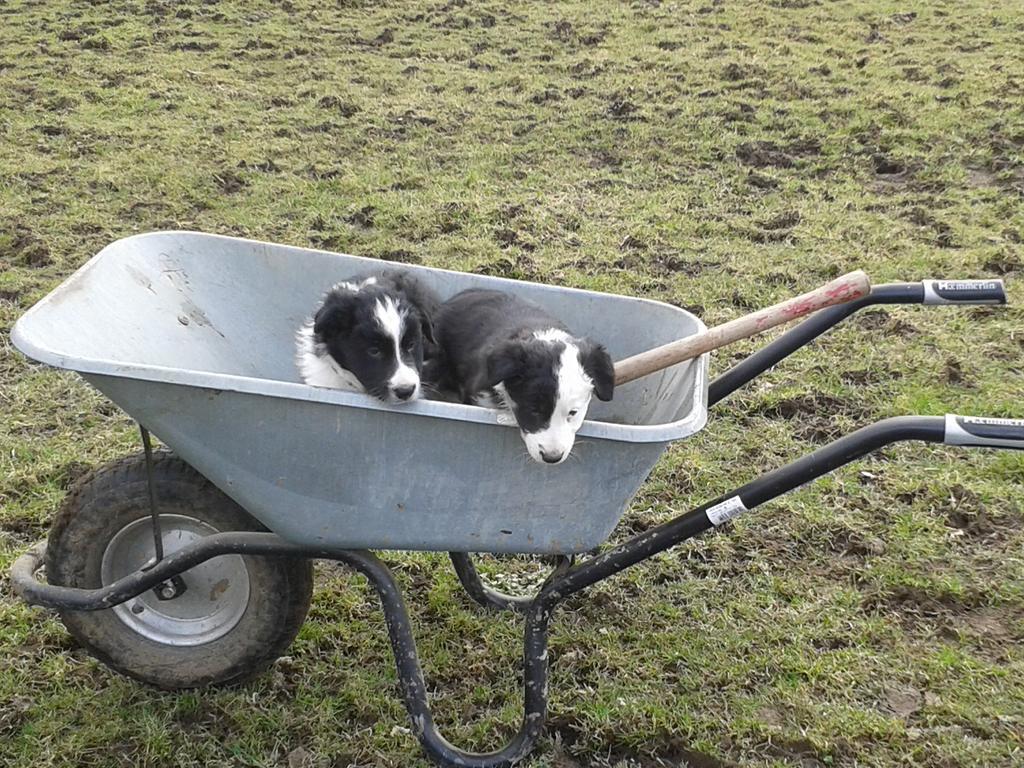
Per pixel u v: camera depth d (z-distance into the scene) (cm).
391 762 183
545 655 174
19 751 183
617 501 167
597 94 558
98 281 179
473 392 196
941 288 185
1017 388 282
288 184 429
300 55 642
